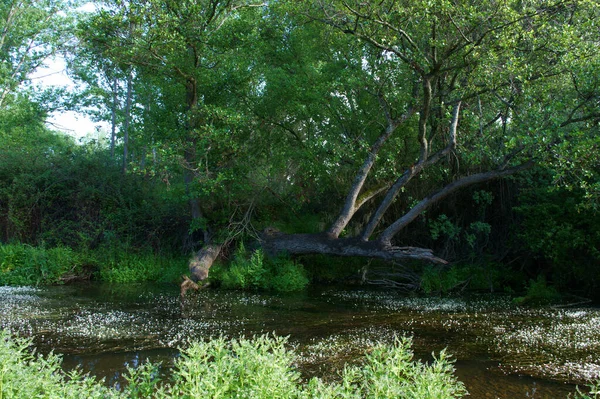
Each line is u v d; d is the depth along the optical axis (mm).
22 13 27250
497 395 6344
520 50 12781
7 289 14219
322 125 17609
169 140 16062
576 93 12680
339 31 14703
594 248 12508
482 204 16562
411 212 14656
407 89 15984
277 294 14305
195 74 15914
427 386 3926
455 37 12766
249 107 16688
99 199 19031
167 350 8133
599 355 8070
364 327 10023
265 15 17562
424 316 11172
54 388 3920
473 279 15805
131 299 12891
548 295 13672
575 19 12477
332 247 15180
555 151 11297
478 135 14812
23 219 18406
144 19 13680
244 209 17359
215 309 11758
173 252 18344
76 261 16453
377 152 15547
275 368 3926
